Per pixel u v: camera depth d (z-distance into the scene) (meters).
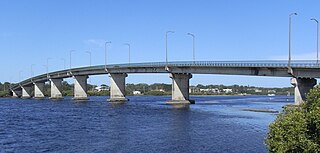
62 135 51.28
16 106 132.38
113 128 59.22
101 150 39.56
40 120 74.25
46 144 43.72
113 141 45.50
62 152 38.75
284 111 23.14
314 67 81.81
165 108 113.81
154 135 50.75
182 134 51.84
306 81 88.56
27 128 60.03
